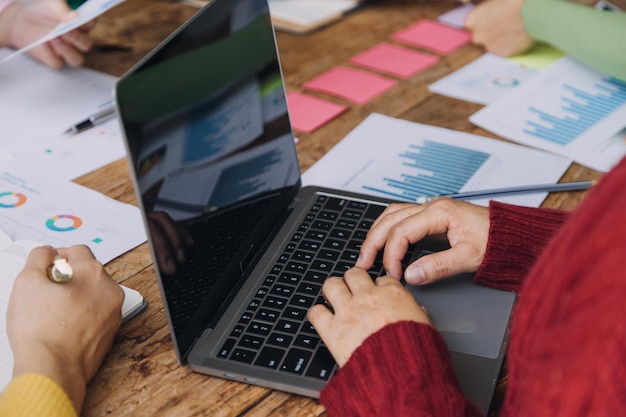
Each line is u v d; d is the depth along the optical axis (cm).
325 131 121
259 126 92
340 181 109
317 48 147
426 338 69
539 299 53
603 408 46
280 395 73
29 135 122
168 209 73
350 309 74
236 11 88
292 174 100
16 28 149
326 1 165
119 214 103
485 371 74
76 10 137
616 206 47
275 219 94
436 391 64
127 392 74
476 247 86
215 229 81
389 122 123
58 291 77
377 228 90
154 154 70
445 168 111
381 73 138
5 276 86
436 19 157
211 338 77
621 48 127
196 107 78
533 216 88
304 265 87
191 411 72
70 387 70
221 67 84
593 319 46
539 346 51
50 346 72
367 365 68
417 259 88
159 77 72
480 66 139
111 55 145
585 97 129
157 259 70
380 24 155
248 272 86
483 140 118
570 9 136
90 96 132
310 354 74
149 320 84
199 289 77
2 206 104
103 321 77
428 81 135
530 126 121
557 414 48
